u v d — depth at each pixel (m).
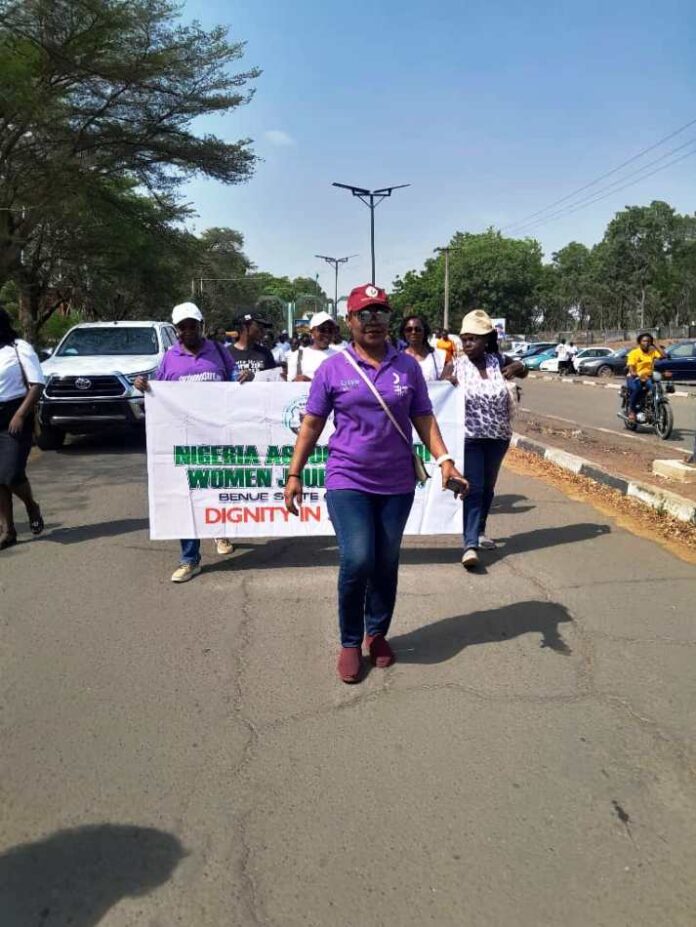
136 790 2.95
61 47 20.56
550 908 2.35
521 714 3.49
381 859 2.56
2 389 6.07
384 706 3.57
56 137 23.00
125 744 3.27
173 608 4.86
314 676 3.88
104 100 23.22
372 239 31.38
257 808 2.83
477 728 3.37
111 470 9.90
